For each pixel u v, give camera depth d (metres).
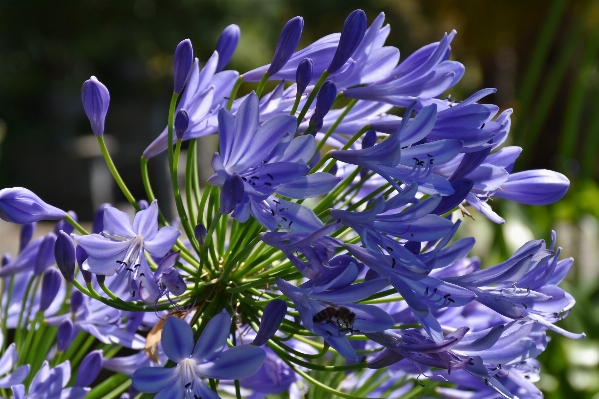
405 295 0.61
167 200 3.00
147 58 4.50
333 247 0.61
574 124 1.43
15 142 3.91
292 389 0.69
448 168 0.65
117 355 0.83
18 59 4.30
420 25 4.85
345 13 4.79
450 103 0.67
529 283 0.65
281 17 4.69
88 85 0.65
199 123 0.67
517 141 1.39
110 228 0.62
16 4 4.06
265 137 0.62
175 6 4.19
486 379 0.62
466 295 0.62
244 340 0.68
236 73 0.69
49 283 0.69
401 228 0.63
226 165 0.63
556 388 1.13
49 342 0.70
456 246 0.62
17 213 0.64
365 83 0.67
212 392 0.62
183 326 0.60
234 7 4.28
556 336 1.16
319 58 0.67
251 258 0.66
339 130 0.69
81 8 4.13
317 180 0.62
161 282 0.63
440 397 0.73
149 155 0.67
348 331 0.62
